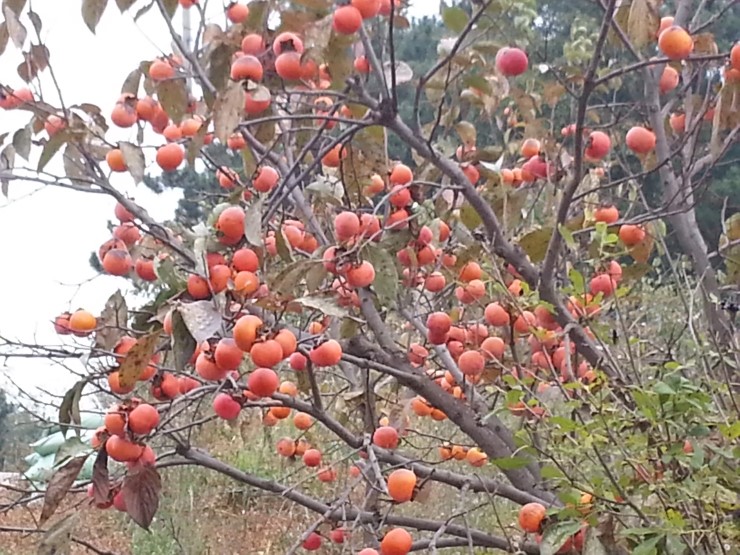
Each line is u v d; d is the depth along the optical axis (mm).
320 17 2342
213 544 5574
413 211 2707
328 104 3141
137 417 2160
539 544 2420
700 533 2012
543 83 3498
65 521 2365
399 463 2744
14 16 2490
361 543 3049
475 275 2857
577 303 2604
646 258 2971
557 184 2920
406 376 2744
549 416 2281
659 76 3053
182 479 6055
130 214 2783
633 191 3572
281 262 2377
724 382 2332
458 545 2764
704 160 3152
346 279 2348
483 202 2596
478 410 2852
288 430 5832
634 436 2125
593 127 3176
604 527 2125
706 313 2791
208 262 2156
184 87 2611
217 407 2316
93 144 2867
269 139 2766
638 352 2771
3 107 2662
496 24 2551
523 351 3215
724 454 2002
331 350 2230
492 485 2771
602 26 2162
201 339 1831
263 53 2447
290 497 3008
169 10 2645
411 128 2541
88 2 2566
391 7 2184
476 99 3141
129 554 5449
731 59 2146
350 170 2795
